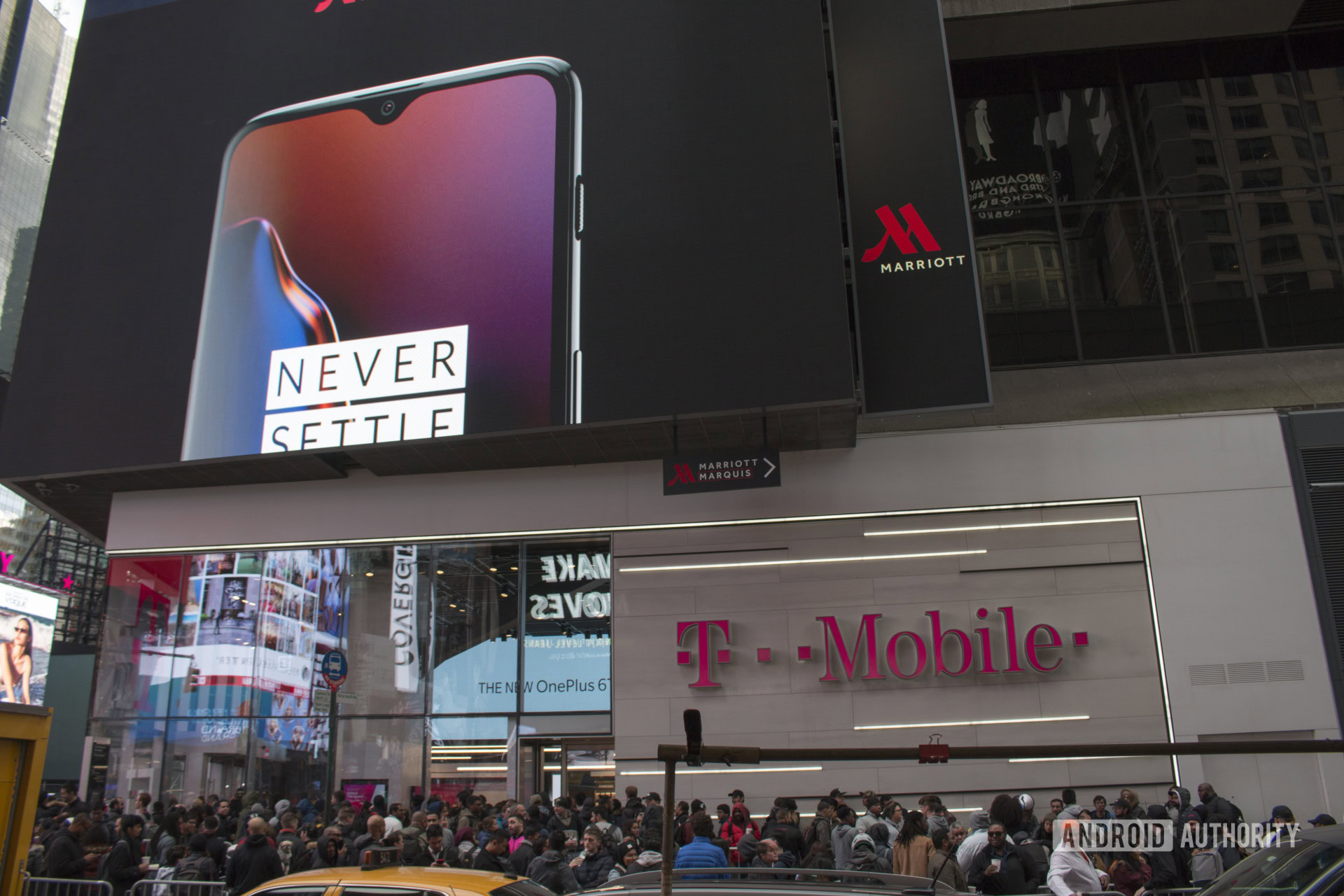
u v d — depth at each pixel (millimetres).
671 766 3668
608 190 17438
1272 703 15914
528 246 17547
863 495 17797
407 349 17547
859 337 16531
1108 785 15945
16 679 45750
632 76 17953
